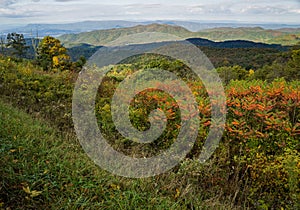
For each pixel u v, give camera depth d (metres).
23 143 3.43
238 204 3.28
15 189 2.58
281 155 3.56
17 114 4.94
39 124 4.81
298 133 3.65
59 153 3.61
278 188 3.33
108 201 2.68
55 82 7.62
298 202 3.00
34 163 3.09
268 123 3.77
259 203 3.26
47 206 2.48
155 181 3.43
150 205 2.76
